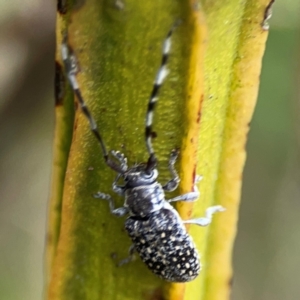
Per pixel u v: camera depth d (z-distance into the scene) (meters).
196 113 0.12
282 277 0.21
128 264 0.13
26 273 0.20
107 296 0.13
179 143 0.12
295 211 0.20
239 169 0.13
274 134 0.17
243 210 0.21
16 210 0.20
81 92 0.12
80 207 0.13
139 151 0.13
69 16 0.12
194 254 0.13
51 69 0.16
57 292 0.13
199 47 0.12
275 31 0.16
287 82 0.16
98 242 0.13
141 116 0.12
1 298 0.19
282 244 0.21
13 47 0.16
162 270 0.13
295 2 0.15
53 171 0.13
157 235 0.13
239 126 0.13
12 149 0.17
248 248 0.21
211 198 0.13
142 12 0.12
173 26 0.12
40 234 0.20
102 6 0.12
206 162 0.13
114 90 0.12
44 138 0.17
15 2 0.15
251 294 0.21
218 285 0.14
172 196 0.13
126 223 0.13
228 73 0.13
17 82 0.16
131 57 0.12
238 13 0.12
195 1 0.12
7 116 0.17
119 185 0.14
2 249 0.20
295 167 0.18
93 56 0.12
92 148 0.13
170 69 0.12
